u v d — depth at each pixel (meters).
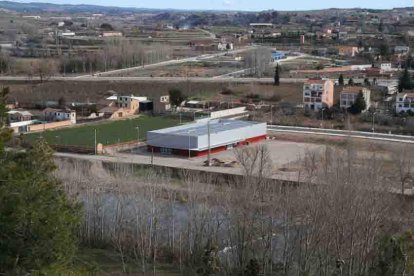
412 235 55.78
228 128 136.12
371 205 63.66
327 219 62.66
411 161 104.88
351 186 65.12
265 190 70.69
